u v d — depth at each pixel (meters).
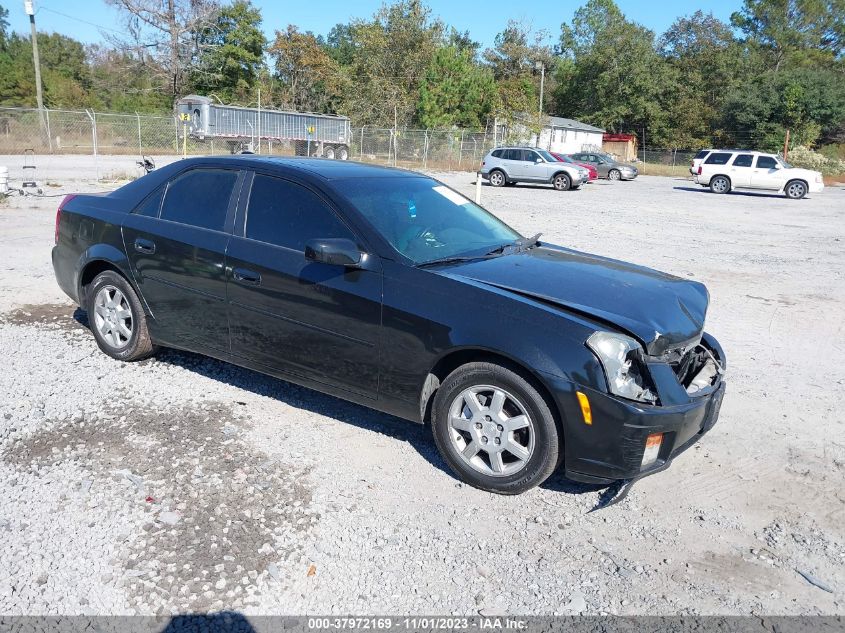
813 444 4.51
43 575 2.84
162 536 3.13
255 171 4.52
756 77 66.56
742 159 29.34
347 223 4.07
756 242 14.18
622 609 2.85
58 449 3.88
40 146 34.28
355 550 3.12
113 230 5.05
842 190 36.62
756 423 4.82
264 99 54.00
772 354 6.49
